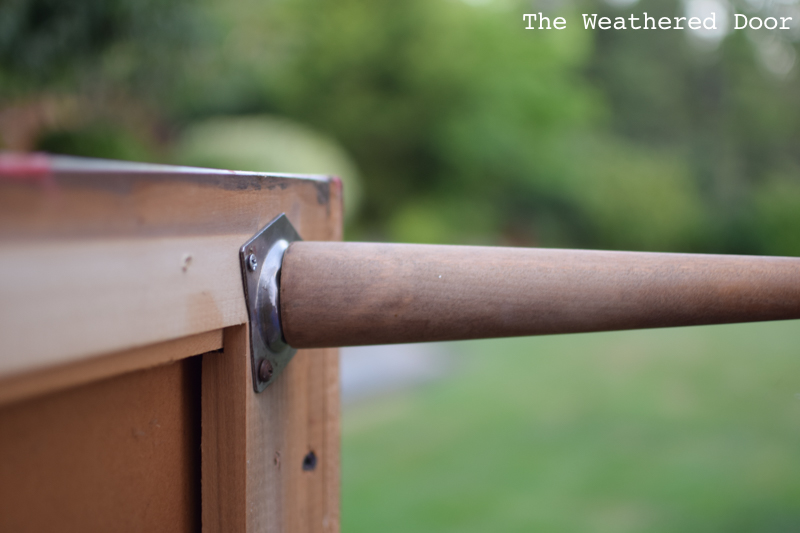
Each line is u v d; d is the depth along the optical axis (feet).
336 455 1.40
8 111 17.98
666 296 1.06
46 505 0.78
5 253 0.57
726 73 43.52
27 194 0.59
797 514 6.55
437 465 7.98
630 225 34.68
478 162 32.40
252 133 24.77
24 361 0.59
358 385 11.44
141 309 0.74
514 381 11.80
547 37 33.96
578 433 9.09
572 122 35.01
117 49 16.07
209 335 0.93
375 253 1.05
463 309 1.03
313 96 32.71
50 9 14.47
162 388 0.97
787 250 35.22
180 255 0.82
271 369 1.06
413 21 31.65
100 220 0.68
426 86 32.01
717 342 14.87
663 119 43.37
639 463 7.98
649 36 43.65
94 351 0.67
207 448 1.01
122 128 20.42
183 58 17.65
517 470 7.80
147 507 0.94
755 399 10.59
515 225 34.14
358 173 32.91
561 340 15.34
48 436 0.78
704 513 6.59
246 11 23.43
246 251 0.96
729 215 37.17
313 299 1.02
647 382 11.67
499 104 32.96
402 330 1.04
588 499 7.02
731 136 43.24
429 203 32.78
